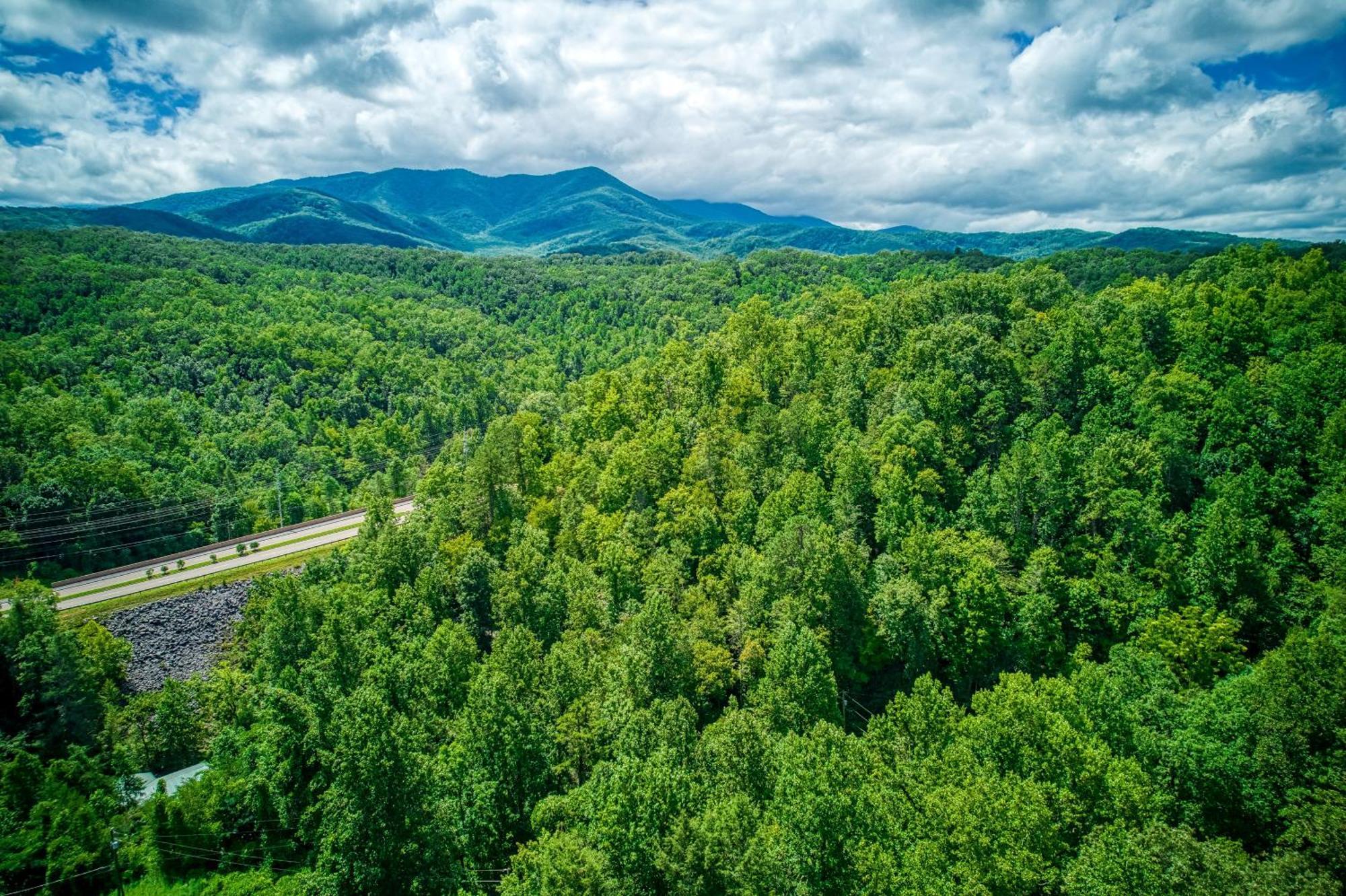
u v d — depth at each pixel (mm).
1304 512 90062
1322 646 56281
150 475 170250
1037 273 160875
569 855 49875
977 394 120625
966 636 84500
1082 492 96188
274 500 175750
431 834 61531
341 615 98812
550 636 97438
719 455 125188
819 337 157375
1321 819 47656
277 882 72812
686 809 55625
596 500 130375
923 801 53844
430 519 134625
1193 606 80938
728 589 97375
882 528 100312
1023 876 45688
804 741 57938
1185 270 192750
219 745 85438
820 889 49219
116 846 71000
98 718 100125
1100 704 62469
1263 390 103938
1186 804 55156
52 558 144750
